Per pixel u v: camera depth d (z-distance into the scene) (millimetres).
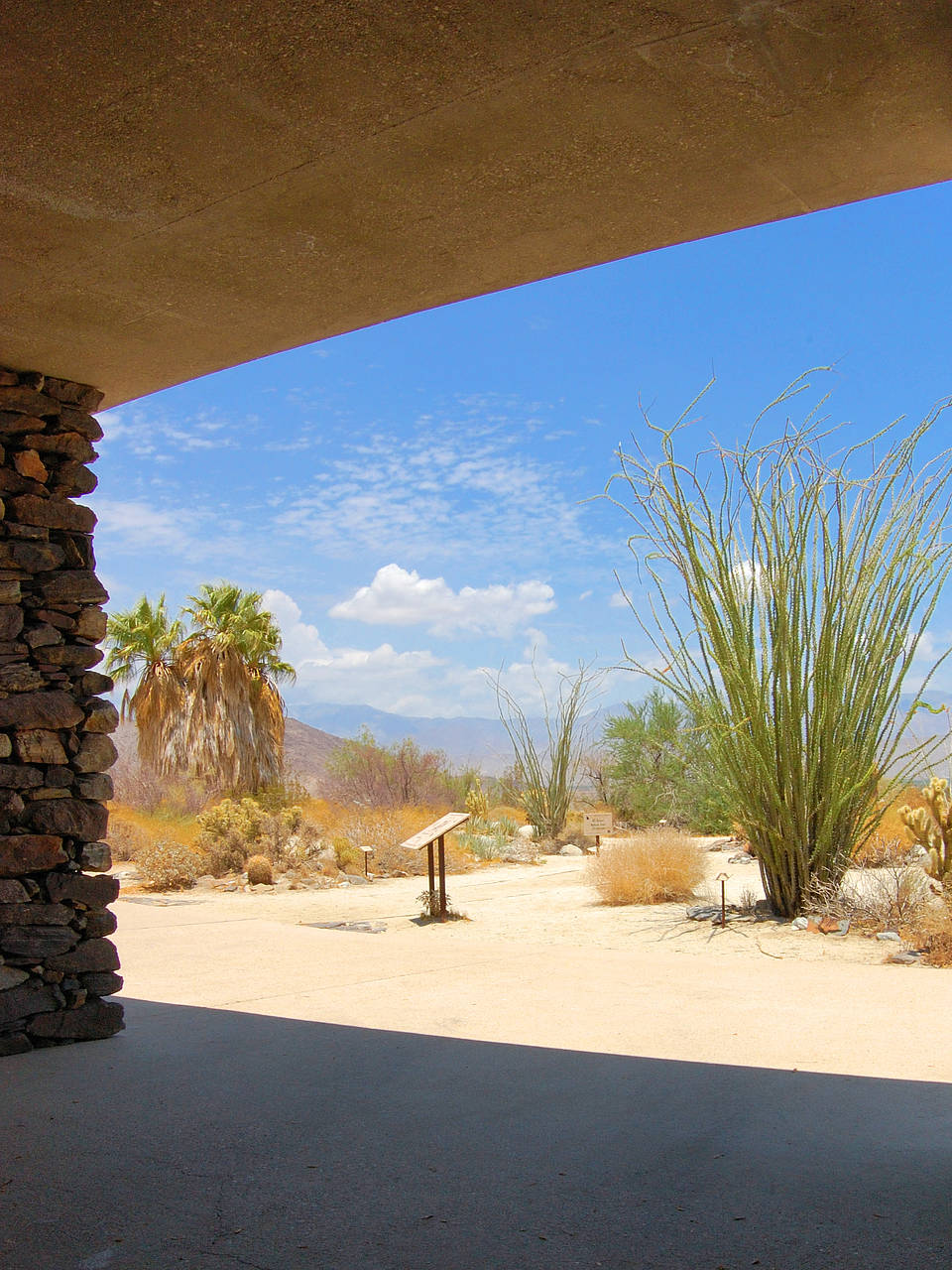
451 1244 2951
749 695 9234
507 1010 6039
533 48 3254
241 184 4031
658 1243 2910
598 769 23375
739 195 4176
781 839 9266
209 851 15875
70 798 5598
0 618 5426
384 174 3986
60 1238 3059
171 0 3025
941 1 3033
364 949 8695
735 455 9344
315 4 3057
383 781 27297
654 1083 4457
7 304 5016
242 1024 5875
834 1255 2797
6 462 5617
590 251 4652
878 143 3785
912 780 9438
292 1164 3625
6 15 3070
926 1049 4938
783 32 3176
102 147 3760
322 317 5301
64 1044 5426
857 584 9188
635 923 9719
